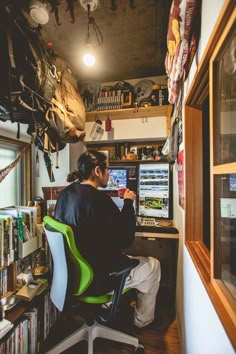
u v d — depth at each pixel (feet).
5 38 3.03
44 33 5.56
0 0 3.03
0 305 4.02
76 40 5.87
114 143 8.21
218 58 2.32
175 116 5.32
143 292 5.34
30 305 4.63
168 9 4.65
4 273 4.34
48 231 4.26
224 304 2.03
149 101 6.91
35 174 7.03
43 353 4.72
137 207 7.65
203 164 3.98
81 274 4.07
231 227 2.43
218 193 2.44
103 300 4.30
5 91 3.17
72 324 5.64
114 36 5.68
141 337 5.25
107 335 4.74
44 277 5.19
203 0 2.64
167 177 7.41
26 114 4.02
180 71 3.65
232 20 1.75
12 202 6.26
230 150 2.34
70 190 4.68
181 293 4.83
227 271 2.41
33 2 3.71
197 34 2.93
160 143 7.84
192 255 3.40
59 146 5.87
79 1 4.33
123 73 7.45
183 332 4.50
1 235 3.99
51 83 4.24
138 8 4.78
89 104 7.35
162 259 7.75
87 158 4.85
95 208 4.25
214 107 2.42
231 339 1.59
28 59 3.49
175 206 6.54
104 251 4.25
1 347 3.73
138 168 7.82
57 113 4.95
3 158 5.89
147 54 6.42
